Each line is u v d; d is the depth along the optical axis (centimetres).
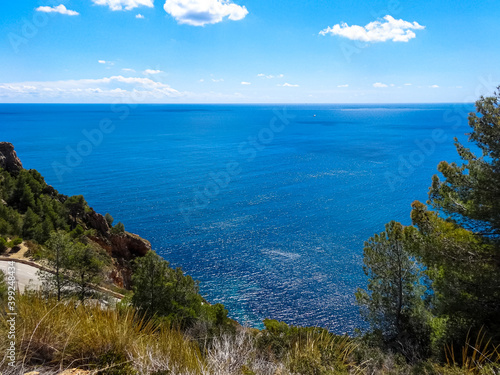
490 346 859
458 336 1020
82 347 328
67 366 308
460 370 443
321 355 410
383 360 600
